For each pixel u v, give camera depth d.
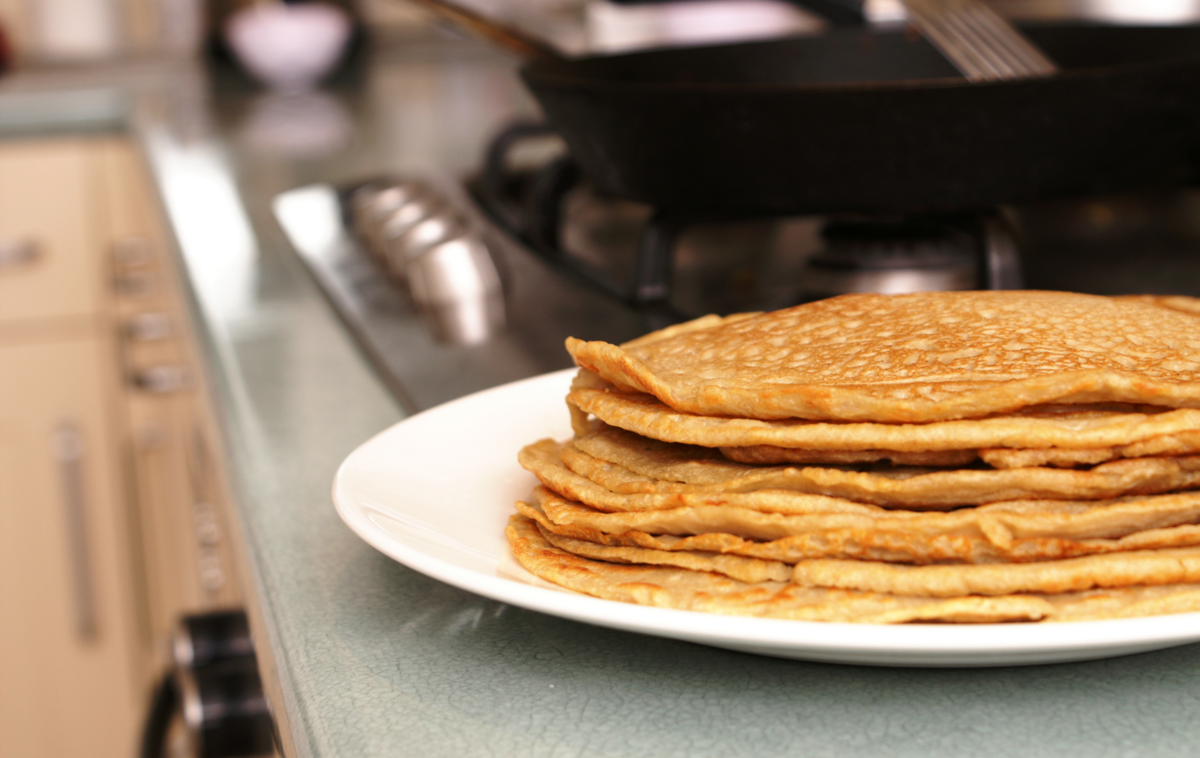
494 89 2.62
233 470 0.67
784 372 0.47
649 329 0.90
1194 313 0.55
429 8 1.26
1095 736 0.38
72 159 2.34
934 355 0.46
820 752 0.38
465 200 1.35
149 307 2.28
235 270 1.17
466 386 0.78
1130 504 0.40
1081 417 0.42
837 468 0.45
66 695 2.33
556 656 0.45
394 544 0.45
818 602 0.41
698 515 0.44
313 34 2.62
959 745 0.38
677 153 0.82
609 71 1.18
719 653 0.45
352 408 0.77
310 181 1.62
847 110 0.73
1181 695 0.40
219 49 3.12
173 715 1.21
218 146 1.95
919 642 0.36
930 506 0.43
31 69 3.00
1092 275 1.02
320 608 0.50
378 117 2.26
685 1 1.95
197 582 1.59
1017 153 0.75
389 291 1.05
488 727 0.40
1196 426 0.40
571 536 0.49
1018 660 0.40
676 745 0.38
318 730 0.40
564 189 1.24
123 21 3.13
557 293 1.03
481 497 0.55
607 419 0.49
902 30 1.28
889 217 0.84
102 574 2.33
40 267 2.31
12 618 2.29
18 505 2.30
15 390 2.31
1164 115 0.75
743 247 1.21
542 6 2.24
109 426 2.35
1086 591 0.41
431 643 0.46
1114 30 1.19
